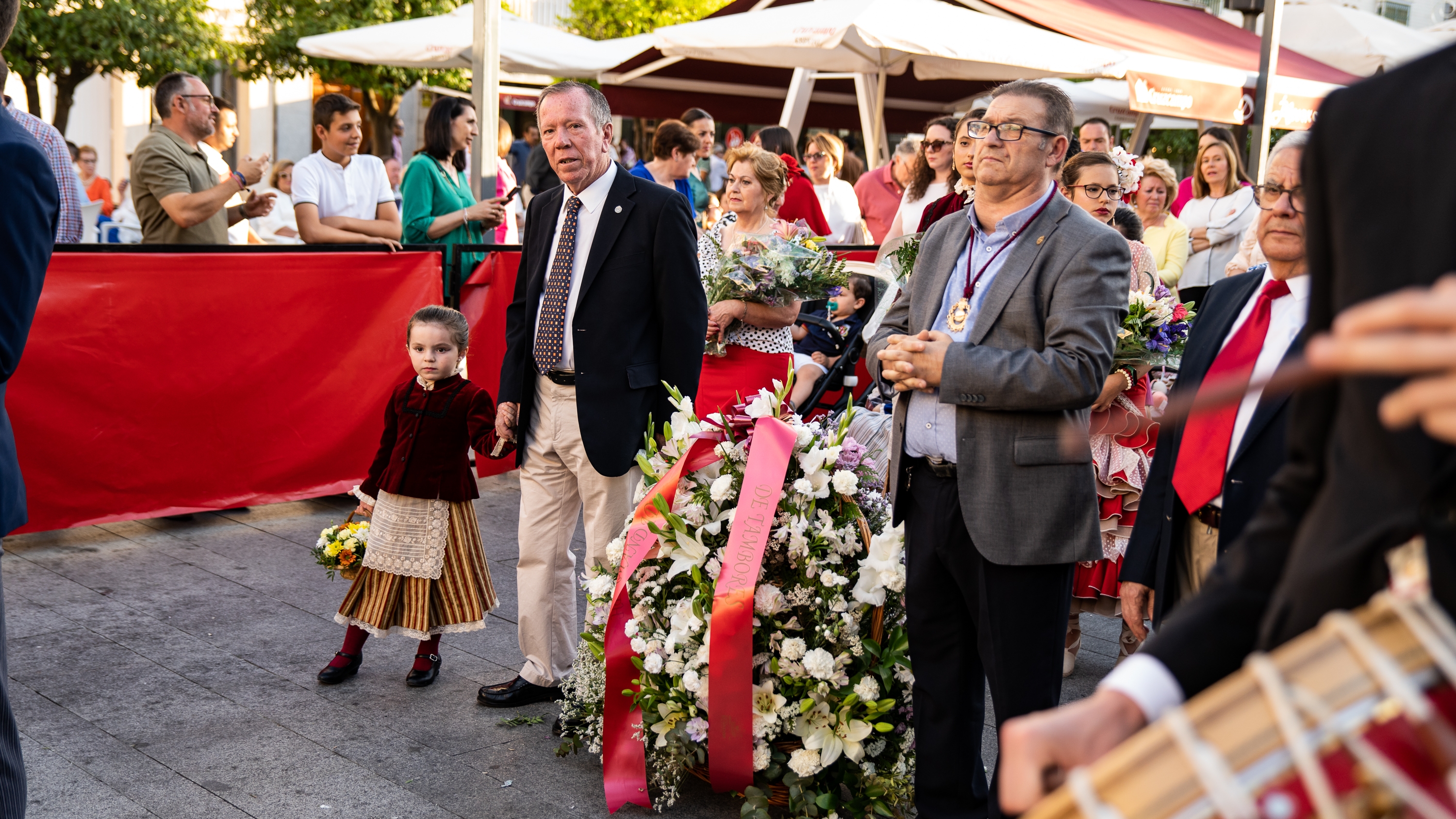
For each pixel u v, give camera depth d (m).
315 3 16.52
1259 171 9.60
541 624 4.05
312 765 3.57
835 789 3.29
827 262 4.96
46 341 5.42
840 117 13.73
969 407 2.82
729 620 3.12
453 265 6.70
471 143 7.64
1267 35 9.41
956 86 13.48
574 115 3.83
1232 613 1.15
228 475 6.05
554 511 4.06
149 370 5.72
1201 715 0.86
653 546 3.38
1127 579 2.94
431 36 10.51
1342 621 0.87
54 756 3.56
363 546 4.22
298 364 6.20
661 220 3.89
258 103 22.98
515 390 4.07
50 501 5.51
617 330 3.84
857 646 3.28
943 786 3.14
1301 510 1.14
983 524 2.81
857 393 6.39
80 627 4.63
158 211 6.18
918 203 6.93
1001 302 2.83
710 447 3.40
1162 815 0.81
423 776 3.53
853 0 8.46
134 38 14.86
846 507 3.40
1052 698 2.91
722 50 9.48
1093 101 13.66
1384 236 0.99
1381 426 0.97
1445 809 0.77
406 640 4.68
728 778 3.23
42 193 2.50
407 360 6.59
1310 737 0.82
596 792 3.47
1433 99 0.99
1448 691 0.82
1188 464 2.75
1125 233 4.86
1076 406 2.71
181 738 3.72
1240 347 2.68
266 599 5.04
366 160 7.20
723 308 4.91
